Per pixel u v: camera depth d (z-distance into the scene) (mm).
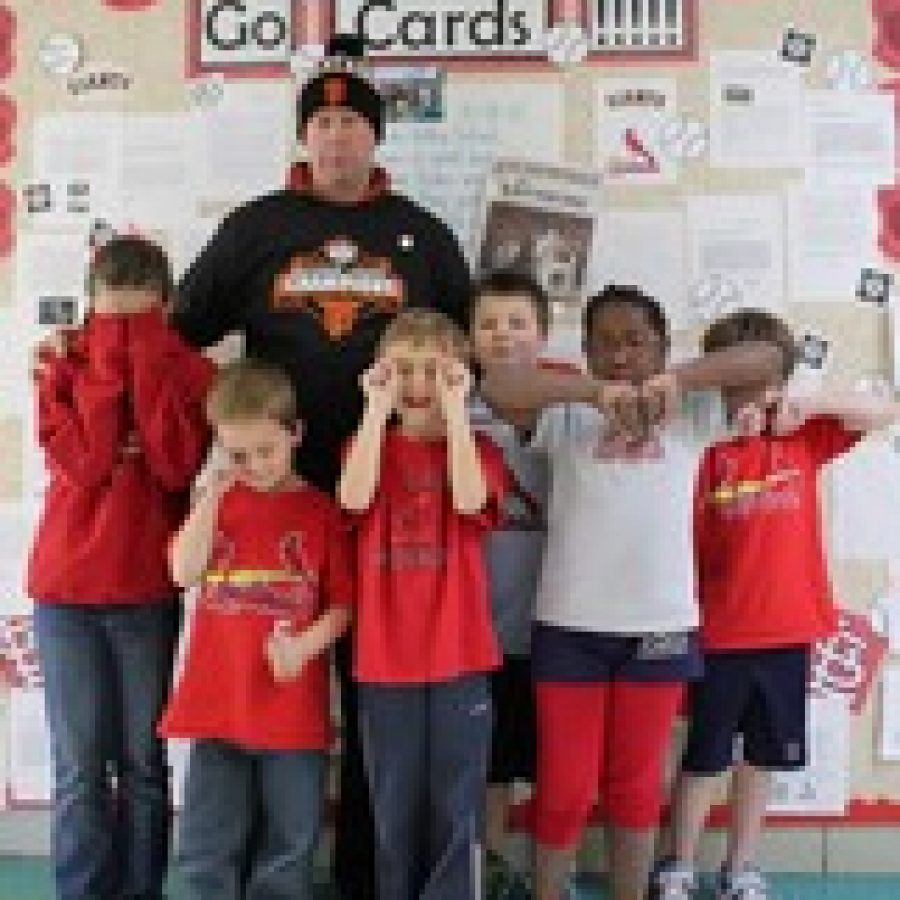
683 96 2471
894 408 2318
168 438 2164
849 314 2482
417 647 2090
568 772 2213
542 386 2162
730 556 2303
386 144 2496
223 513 2160
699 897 2430
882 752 2520
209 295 2273
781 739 2330
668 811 2443
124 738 2268
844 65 2463
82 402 2158
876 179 2469
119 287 2184
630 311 2273
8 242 2545
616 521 2182
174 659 2285
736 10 2467
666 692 2199
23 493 2564
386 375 2082
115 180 2525
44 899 2408
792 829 2537
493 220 2494
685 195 2484
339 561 2139
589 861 2516
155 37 2514
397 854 2148
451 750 2119
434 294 2301
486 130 2486
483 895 2344
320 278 2244
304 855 2162
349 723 2301
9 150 2537
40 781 2588
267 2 2498
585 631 2174
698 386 2178
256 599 2133
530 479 2287
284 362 2242
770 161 2475
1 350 2557
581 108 2479
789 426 2316
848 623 2512
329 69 2254
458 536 2131
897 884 2492
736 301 2486
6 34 2529
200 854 2168
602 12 2471
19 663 2580
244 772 2178
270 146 2508
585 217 2486
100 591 2182
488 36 2479
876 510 2504
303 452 2254
